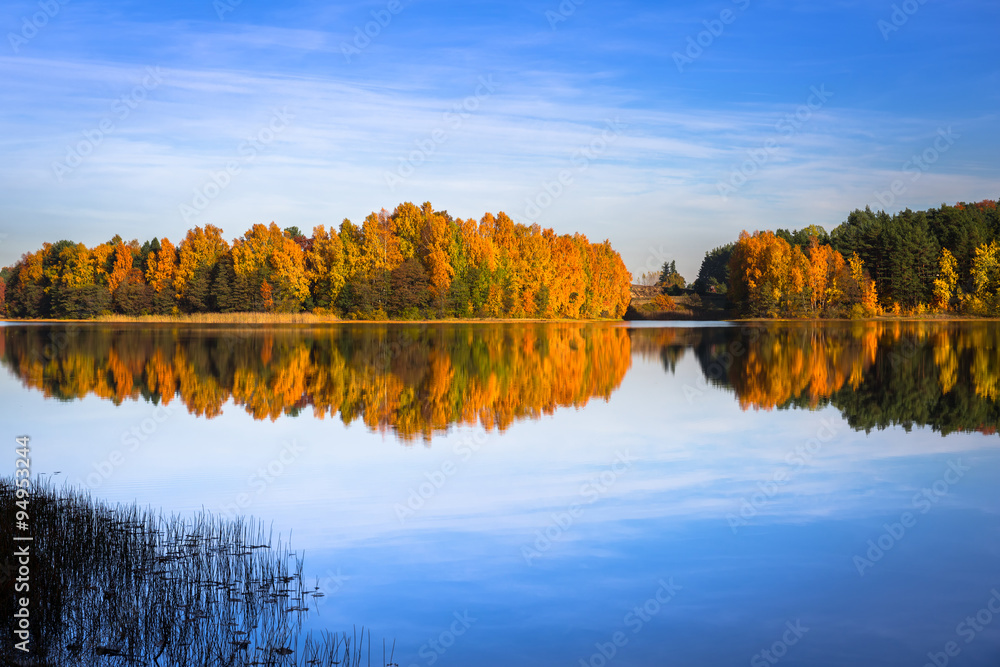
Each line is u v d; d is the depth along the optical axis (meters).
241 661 9.02
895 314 108.75
